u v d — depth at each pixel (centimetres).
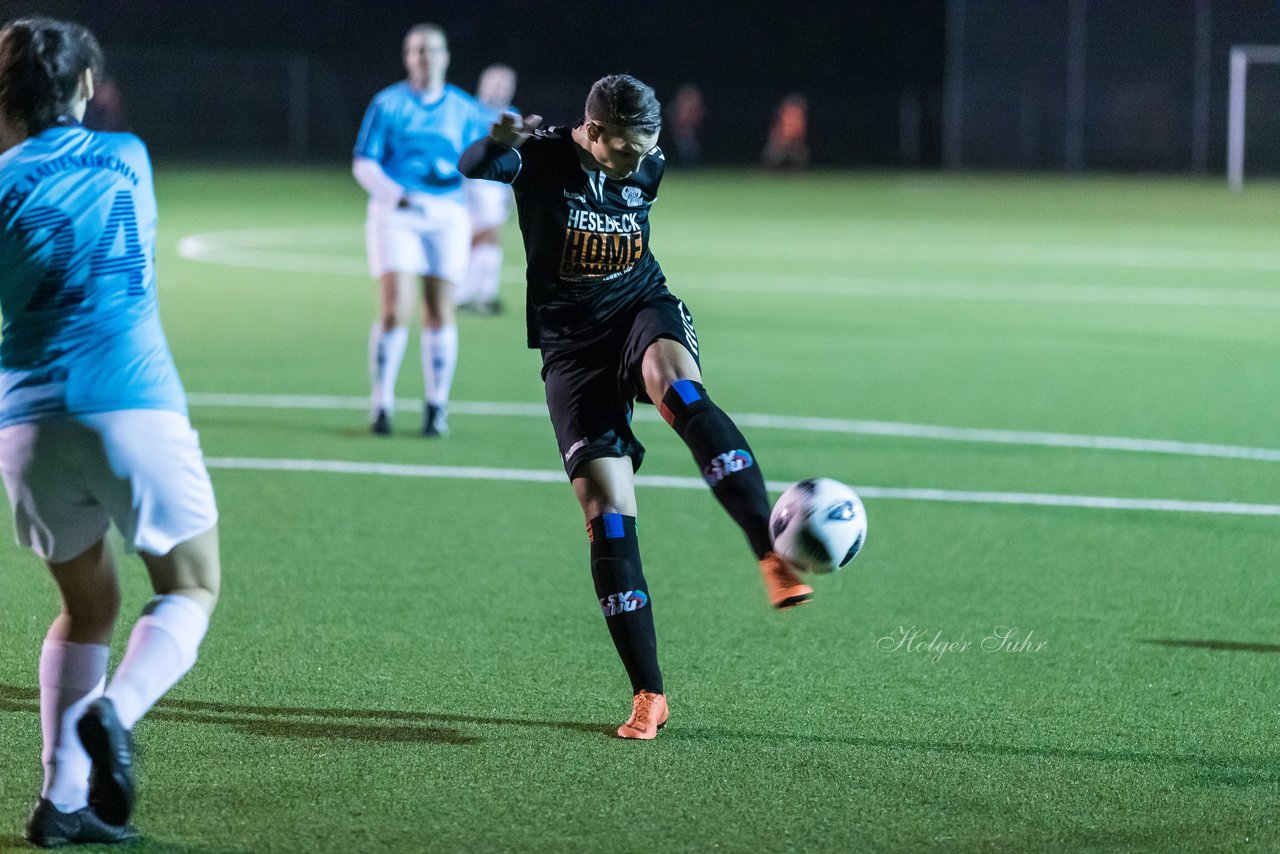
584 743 1692
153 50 17350
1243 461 3334
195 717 1755
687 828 1469
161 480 1353
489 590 2331
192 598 1399
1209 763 1656
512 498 2952
